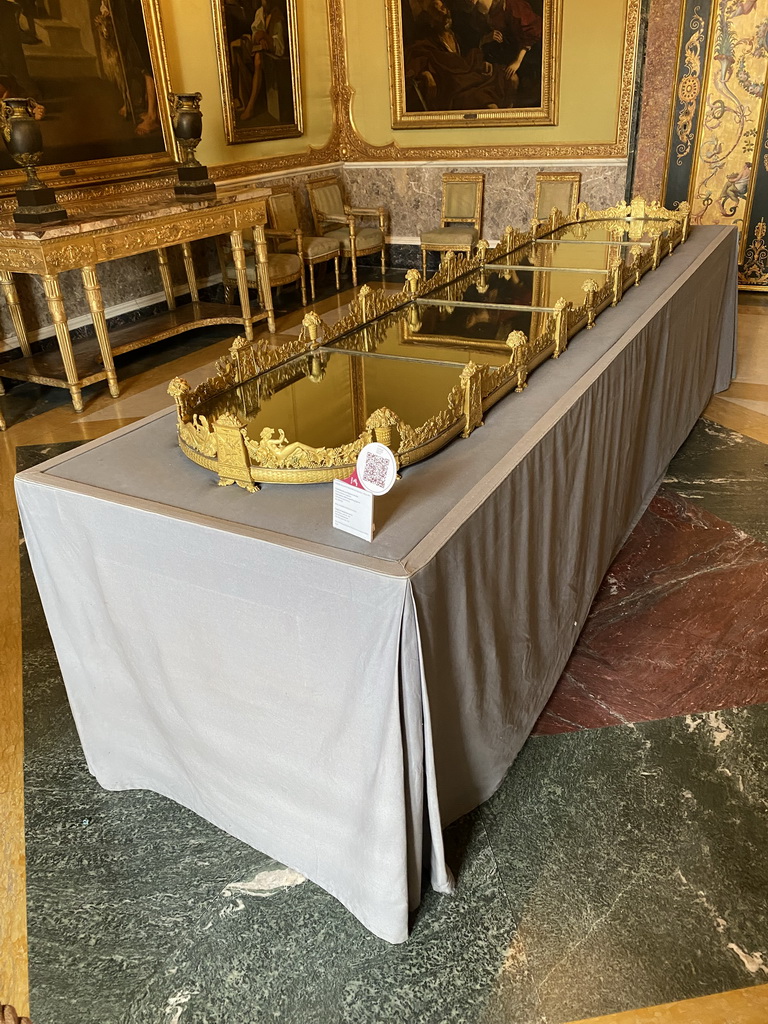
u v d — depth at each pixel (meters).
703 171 6.47
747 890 1.76
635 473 3.09
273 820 1.83
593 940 1.66
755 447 3.92
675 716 2.29
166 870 1.88
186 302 6.48
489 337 2.58
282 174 7.29
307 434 1.86
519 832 1.93
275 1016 1.55
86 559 1.80
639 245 3.81
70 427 4.45
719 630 2.65
